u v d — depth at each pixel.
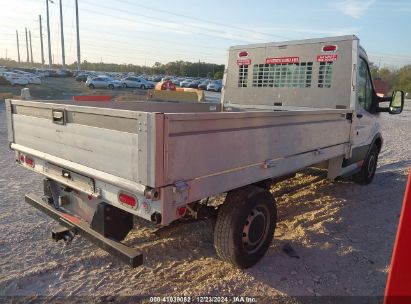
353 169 6.37
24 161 4.24
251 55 6.46
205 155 3.06
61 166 3.61
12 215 5.05
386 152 11.40
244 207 3.60
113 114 2.93
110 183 3.05
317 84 5.78
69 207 3.96
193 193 3.01
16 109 4.22
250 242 3.81
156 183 2.70
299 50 5.92
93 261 3.96
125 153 2.89
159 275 3.76
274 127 3.79
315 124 4.55
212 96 37.62
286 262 4.09
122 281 3.63
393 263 1.61
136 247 4.32
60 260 3.94
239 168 3.44
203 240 4.57
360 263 4.17
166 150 2.72
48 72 65.12
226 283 3.64
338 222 5.33
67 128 3.45
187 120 2.85
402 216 1.58
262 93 6.38
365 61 6.03
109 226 3.32
